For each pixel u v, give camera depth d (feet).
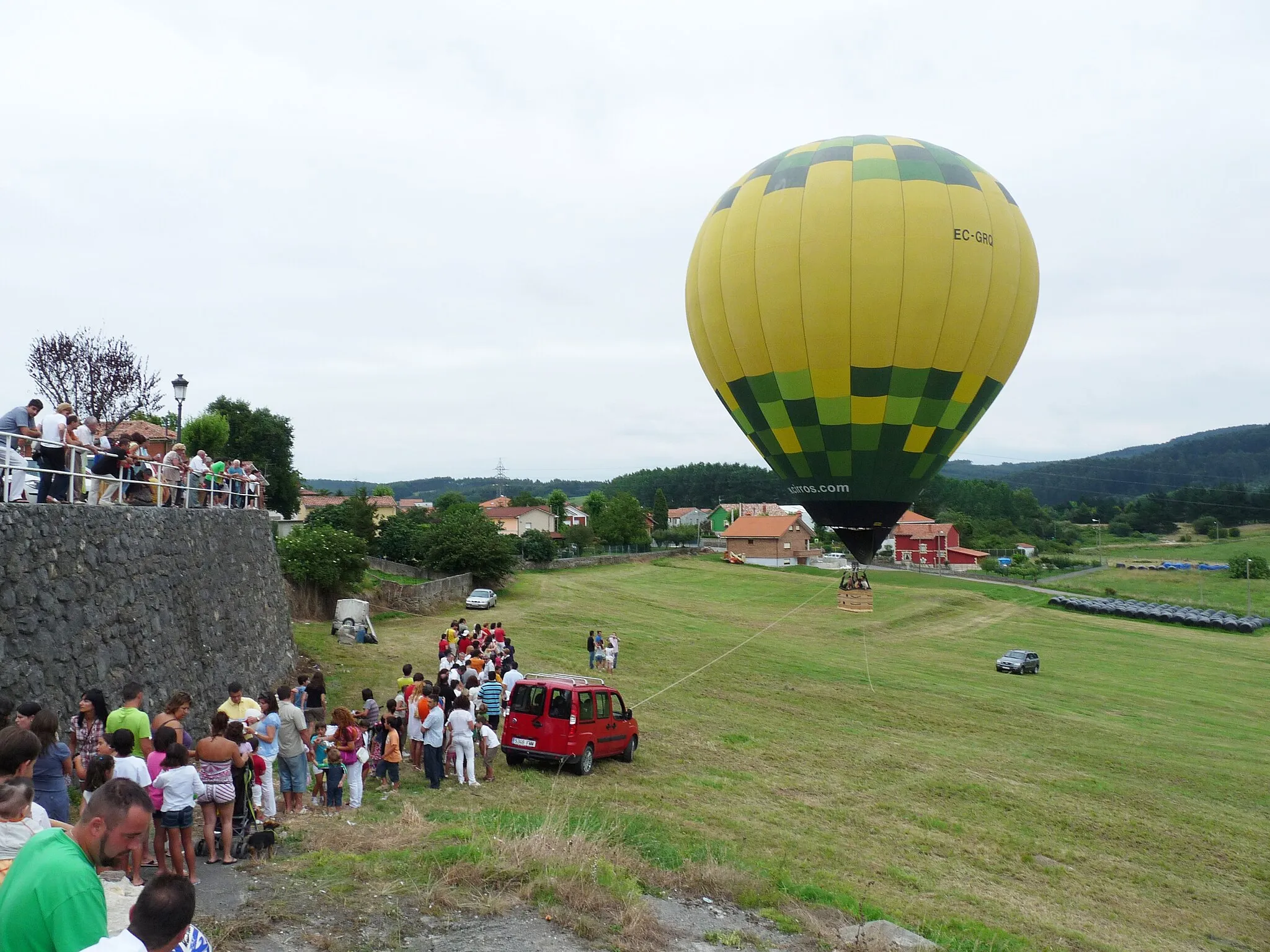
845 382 77.25
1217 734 110.11
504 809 44.21
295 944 25.46
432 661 94.02
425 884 30.89
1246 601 274.36
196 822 36.45
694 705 86.58
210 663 55.98
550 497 435.94
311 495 371.15
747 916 33.60
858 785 63.26
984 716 100.17
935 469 82.07
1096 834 60.59
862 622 184.03
